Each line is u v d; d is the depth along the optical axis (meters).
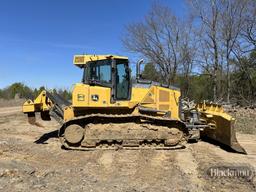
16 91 61.69
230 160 10.65
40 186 7.66
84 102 12.34
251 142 14.74
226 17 33.62
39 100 13.61
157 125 12.59
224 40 33.84
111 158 10.98
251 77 32.88
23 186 7.63
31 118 14.04
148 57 40.31
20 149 12.50
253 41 32.72
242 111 23.50
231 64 33.84
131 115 12.35
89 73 12.61
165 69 40.09
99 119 12.51
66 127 12.45
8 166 8.89
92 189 7.54
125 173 9.07
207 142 14.25
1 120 25.41
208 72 35.66
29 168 8.95
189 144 13.73
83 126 12.50
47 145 13.56
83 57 12.70
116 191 7.42
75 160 10.70
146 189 7.59
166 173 9.07
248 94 33.09
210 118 13.69
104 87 12.46
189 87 39.03
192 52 39.16
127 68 12.68
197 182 8.20
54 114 13.15
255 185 7.82
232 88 33.91
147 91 12.73
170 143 12.45
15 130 18.88
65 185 7.82
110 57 12.56
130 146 12.49
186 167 9.70
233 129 12.15
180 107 13.01
